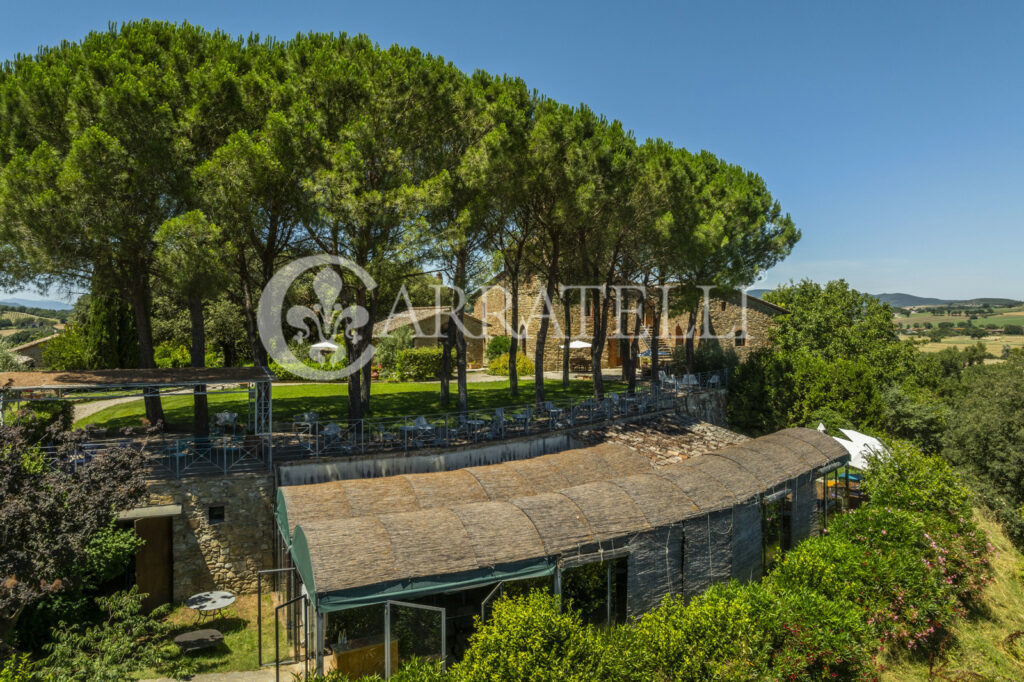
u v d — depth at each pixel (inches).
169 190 658.8
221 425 754.8
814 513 695.1
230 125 687.1
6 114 636.1
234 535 582.6
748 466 631.2
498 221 907.4
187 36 717.9
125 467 505.0
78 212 589.0
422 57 750.5
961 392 1615.4
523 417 851.4
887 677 479.2
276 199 685.9
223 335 1508.4
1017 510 888.3
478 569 416.2
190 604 509.0
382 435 716.0
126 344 1101.7
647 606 487.2
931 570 549.0
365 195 637.3
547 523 462.6
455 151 785.6
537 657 330.0
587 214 828.6
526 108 879.7
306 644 441.7
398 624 421.7
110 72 648.4
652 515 504.7
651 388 1120.8
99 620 497.7
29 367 1074.1
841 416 1125.7
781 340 1594.5
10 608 412.5
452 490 538.6
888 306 1690.5
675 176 915.4
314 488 511.8
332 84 671.8
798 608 430.6
